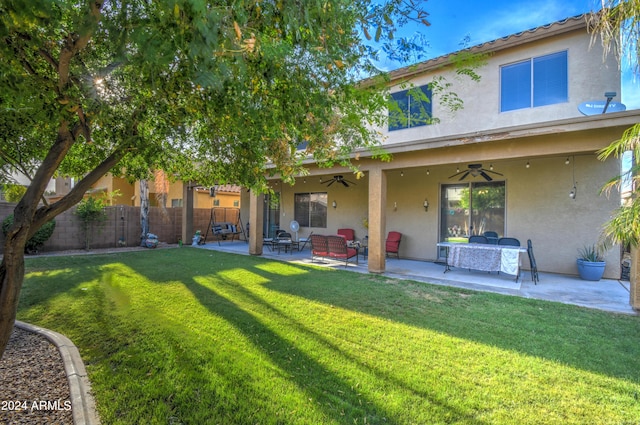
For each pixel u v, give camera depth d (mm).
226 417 2400
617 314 4773
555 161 8047
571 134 5445
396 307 5051
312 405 2539
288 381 2883
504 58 8133
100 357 3318
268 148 3619
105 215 11859
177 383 2840
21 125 2375
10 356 3314
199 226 15180
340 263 9219
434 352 3479
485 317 4605
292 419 2377
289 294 5738
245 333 3945
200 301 5238
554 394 2713
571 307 5105
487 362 3260
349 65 2725
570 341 3783
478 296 5727
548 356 3396
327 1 1876
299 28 1775
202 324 4230
